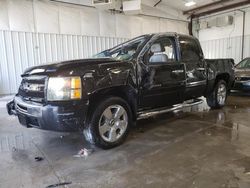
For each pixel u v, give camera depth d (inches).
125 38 404.2
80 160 109.5
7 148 128.2
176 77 156.6
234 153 112.9
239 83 276.4
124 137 129.9
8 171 99.7
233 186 83.0
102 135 119.7
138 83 134.1
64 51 335.6
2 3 281.3
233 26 443.8
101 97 122.6
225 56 464.1
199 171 95.0
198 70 177.0
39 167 103.2
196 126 161.8
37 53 311.9
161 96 150.3
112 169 99.3
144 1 401.7
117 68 123.6
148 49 141.8
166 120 179.9
